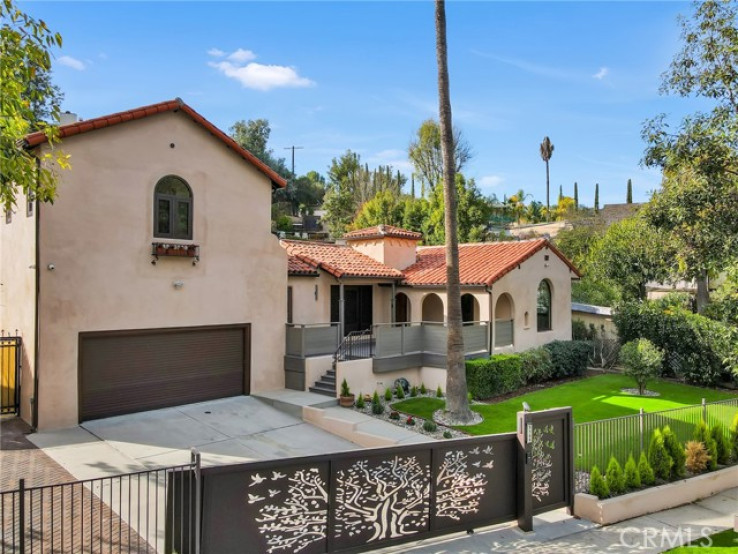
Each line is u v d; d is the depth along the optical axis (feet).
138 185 47.03
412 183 207.72
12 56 30.96
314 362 56.70
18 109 31.40
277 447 41.24
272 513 23.45
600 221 143.95
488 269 68.54
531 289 72.84
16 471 33.24
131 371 47.24
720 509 35.32
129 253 46.50
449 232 50.39
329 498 24.90
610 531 30.78
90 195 44.11
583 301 96.12
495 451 30.14
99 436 41.01
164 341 49.32
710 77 44.27
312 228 176.04
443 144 50.49
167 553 22.12
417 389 60.54
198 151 51.11
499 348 66.80
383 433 44.09
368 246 79.41
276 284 57.41
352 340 63.41
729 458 41.52
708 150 43.83
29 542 24.03
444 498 28.30
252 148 169.68
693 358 68.80
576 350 73.36
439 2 49.06
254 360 55.36
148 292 47.62
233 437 42.91
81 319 43.68
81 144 43.60
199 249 51.01
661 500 34.86
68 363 43.06
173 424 45.06
